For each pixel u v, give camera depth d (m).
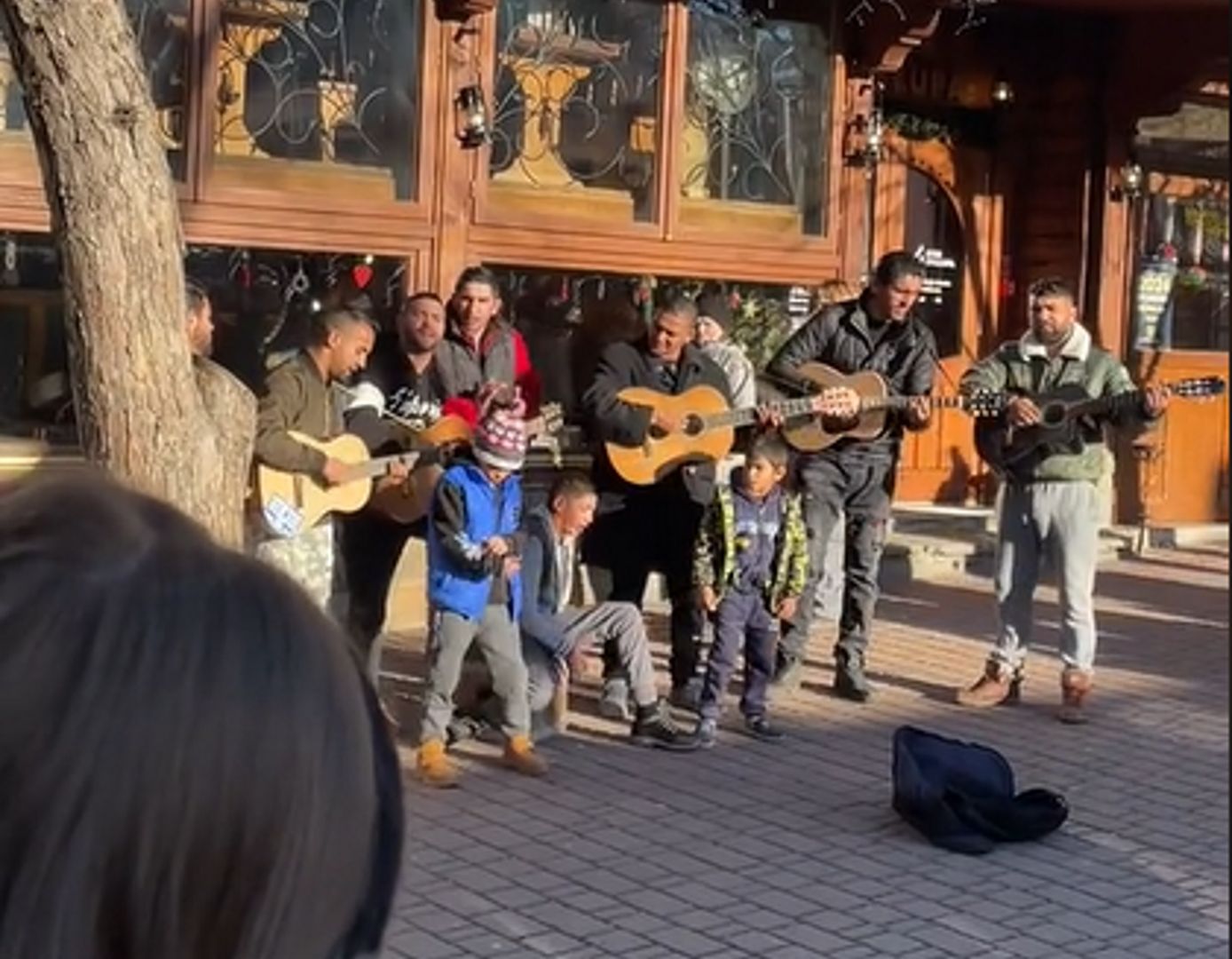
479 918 5.38
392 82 9.03
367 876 1.07
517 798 6.64
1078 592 8.08
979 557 12.01
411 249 9.06
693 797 6.75
